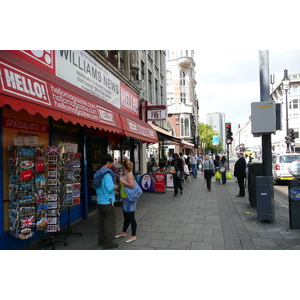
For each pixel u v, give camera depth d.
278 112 6.66
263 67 6.80
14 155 4.21
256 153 61.75
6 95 3.13
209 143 89.31
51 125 5.55
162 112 13.86
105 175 4.78
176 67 45.44
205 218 6.73
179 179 10.94
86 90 7.18
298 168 5.66
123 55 12.76
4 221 4.24
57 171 4.76
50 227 4.60
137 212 7.52
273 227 5.81
